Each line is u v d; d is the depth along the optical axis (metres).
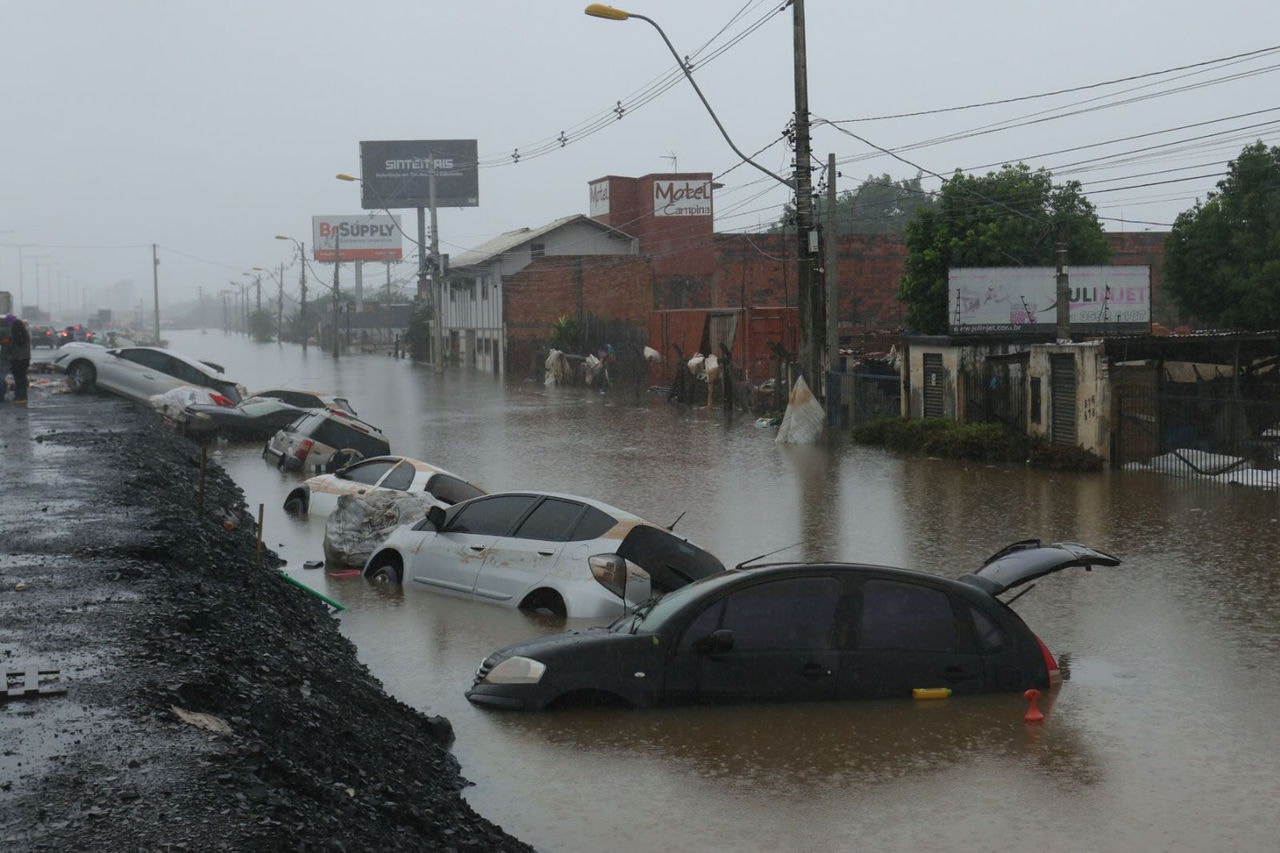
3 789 5.34
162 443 24.70
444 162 125.38
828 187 34.97
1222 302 39.66
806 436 31.64
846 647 8.67
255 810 5.20
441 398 51.22
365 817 5.78
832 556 15.92
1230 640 11.28
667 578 12.05
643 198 73.69
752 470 25.84
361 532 15.06
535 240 73.12
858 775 7.34
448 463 27.09
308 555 16.05
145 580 10.24
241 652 8.25
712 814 6.77
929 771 7.41
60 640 8.04
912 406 31.81
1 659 7.53
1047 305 35.19
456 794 6.93
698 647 8.52
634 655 8.51
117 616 8.78
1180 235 40.22
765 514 19.72
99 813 5.06
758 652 8.58
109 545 11.79
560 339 64.19
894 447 30.00
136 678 7.12
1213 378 27.47
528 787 7.22
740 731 8.10
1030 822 6.66
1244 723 8.55
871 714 8.45
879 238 62.25
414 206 125.44
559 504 12.74
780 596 8.69
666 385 56.62
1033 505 20.50
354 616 12.23
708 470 25.80
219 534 14.45
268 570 13.30
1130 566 15.12
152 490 16.86
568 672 8.58
